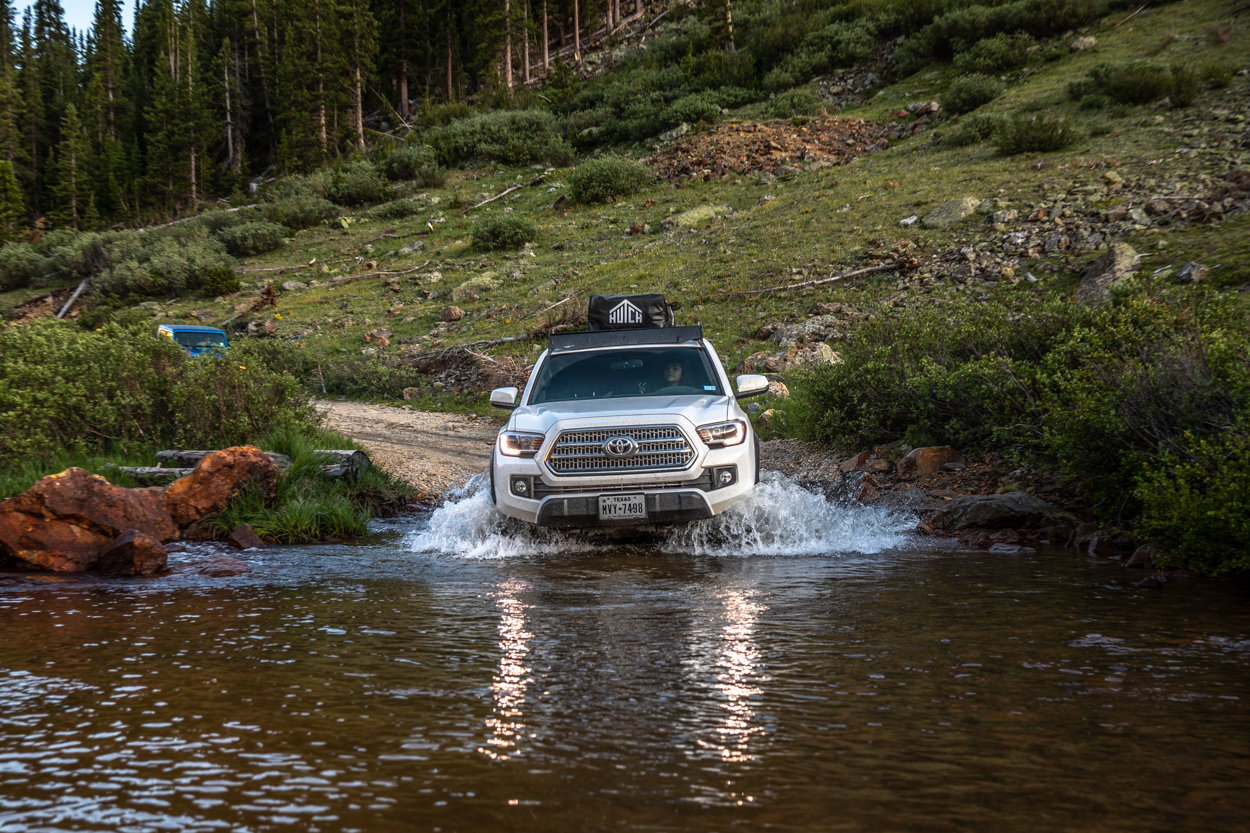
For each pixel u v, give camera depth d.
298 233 50.66
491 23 82.88
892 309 18.25
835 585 4.17
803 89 49.50
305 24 79.19
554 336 7.18
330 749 2.02
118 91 105.38
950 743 2.02
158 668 2.79
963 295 18.02
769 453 9.98
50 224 85.06
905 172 31.23
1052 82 36.16
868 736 2.07
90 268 47.94
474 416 17.16
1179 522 4.33
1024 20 43.59
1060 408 6.13
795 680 2.56
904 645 2.99
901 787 1.76
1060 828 1.56
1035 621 3.36
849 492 7.60
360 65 83.12
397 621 3.48
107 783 1.83
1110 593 3.91
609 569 4.78
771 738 2.06
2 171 72.69
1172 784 1.77
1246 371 5.29
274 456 7.58
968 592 3.95
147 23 117.81
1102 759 1.92
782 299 21.84
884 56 51.00
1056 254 18.59
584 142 58.47
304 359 23.58
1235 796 1.71
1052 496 6.46
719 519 5.63
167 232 53.84
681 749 1.99
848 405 9.65
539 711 2.29
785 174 38.84
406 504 8.14
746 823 1.58
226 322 33.31
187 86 86.50
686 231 33.12
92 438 8.23
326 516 6.49
